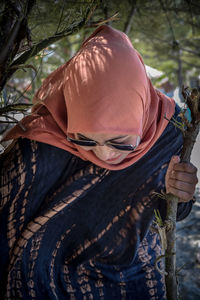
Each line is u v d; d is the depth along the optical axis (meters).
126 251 1.71
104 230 1.65
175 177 1.37
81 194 1.50
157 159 1.60
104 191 1.55
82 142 1.32
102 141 1.31
